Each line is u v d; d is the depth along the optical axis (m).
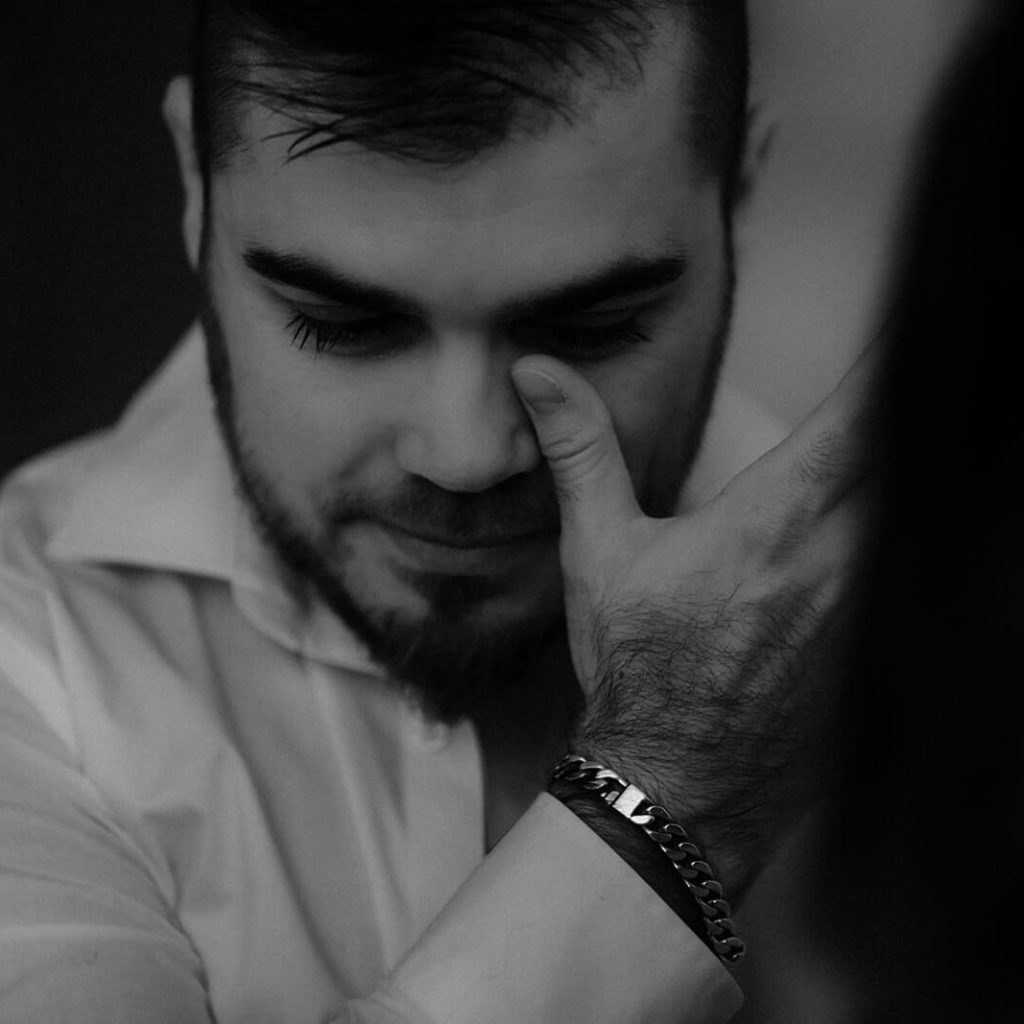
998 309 0.51
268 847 1.35
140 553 1.44
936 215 0.53
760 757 1.12
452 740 1.38
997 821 0.53
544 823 1.11
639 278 1.07
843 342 2.15
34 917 1.23
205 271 1.25
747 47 1.17
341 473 1.16
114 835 1.34
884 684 0.57
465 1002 1.07
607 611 1.15
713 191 1.13
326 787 1.39
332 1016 1.21
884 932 0.58
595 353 1.13
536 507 1.17
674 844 1.10
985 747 0.53
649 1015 1.10
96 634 1.41
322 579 1.24
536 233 1.02
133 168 2.89
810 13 2.21
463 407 1.09
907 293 0.55
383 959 1.36
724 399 1.61
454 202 1.00
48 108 2.84
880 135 2.20
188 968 1.30
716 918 1.12
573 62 0.98
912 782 0.56
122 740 1.37
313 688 1.42
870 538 0.58
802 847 1.24
